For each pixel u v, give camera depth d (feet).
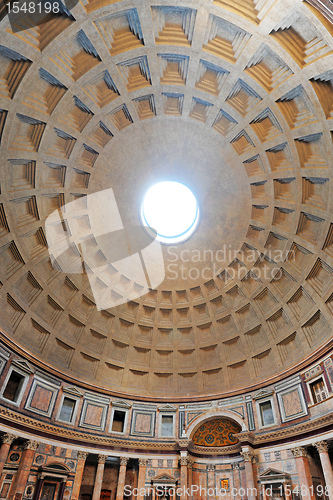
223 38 55.47
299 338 79.51
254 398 82.58
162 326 98.78
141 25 53.78
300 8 45.60
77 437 78.13
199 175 81.61
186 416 89.15
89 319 91.71
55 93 60.03
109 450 81.15
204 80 63.31
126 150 76.74
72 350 88.33
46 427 73.15
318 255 71.31
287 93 57.72
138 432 86.63
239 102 64.75
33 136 63.41
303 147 63.46
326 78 52.06
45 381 78.02
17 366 71.51
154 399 92.63
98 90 63.82
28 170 66.49
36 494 65.67
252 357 89.35
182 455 81.51
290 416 73.05
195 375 96.32
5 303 72.49
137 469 83.76
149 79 63.67
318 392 69.72
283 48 51.75
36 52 52.06
